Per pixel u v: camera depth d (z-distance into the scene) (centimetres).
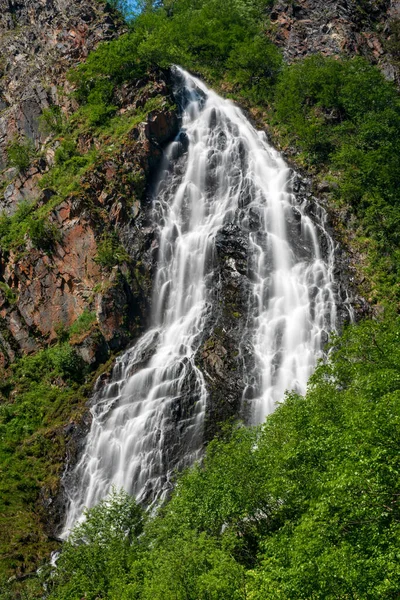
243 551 2781
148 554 2747
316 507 2250
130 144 6153
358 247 5681
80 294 5450
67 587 2816
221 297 5316
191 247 5728
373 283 5375
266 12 9031
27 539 4038
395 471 1988
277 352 4956
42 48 8206
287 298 5309
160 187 6159
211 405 4597
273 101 7538
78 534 3131
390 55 8419
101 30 7844
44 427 4866
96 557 2875
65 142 6644
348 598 2028
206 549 2511
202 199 6212
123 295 5331
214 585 2292
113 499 3466
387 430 2080
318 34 8462
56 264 5603
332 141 6688
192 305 5434
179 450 4438
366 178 6078
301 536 2184
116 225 5731
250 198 6178
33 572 3766
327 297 5247
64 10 8300
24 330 5556
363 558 1995
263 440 3014
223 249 5569
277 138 7025
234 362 4831
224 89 7781
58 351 5203
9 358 5491
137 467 4444
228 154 6562
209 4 9131
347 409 2517
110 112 6788
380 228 5753
